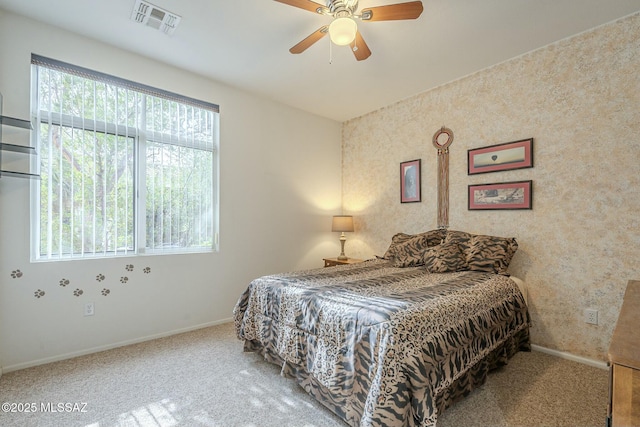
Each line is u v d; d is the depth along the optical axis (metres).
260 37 2.48
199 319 3.15
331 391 1.62
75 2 2.08
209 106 3.23
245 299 2.50
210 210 3.26
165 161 2.96
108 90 2.63
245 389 1.98
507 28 2.34
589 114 2.38
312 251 4.20
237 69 3.03
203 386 2.01
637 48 2.17
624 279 2.22
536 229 2.66
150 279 2.83
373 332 1.49
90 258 2.52
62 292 2.38
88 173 2.52
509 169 2.82
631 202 2.20
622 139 2.23
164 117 2.95
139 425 1.63
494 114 2.94
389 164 3.94
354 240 4.41
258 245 3.64
